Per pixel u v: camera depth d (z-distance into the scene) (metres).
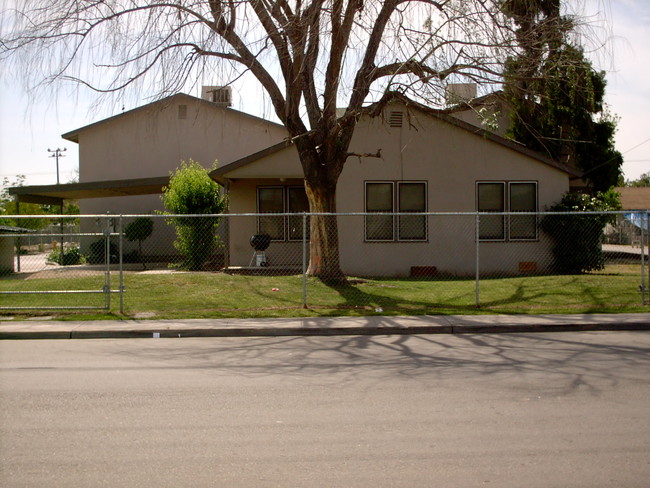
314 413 5.61
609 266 19.50
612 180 25.22
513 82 13.34
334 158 14.20
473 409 5.71
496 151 18.16
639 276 15.79
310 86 14.19
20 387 6.62
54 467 4.36
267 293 13.35
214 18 12.52
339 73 13.09
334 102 13.39
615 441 4.84
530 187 18.23
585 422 5.31
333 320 10.90
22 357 8.33
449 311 11.74
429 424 5.27
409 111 16.34
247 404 5.92
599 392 6.28
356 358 8.16
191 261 19.05
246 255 19.66
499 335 10.00
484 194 18.22
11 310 11.72
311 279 14.70
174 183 19.56
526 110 19.44
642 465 4.36
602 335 9.92
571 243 17.58
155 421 5.40
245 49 13.11
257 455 4.57
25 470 4.31
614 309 11.80
